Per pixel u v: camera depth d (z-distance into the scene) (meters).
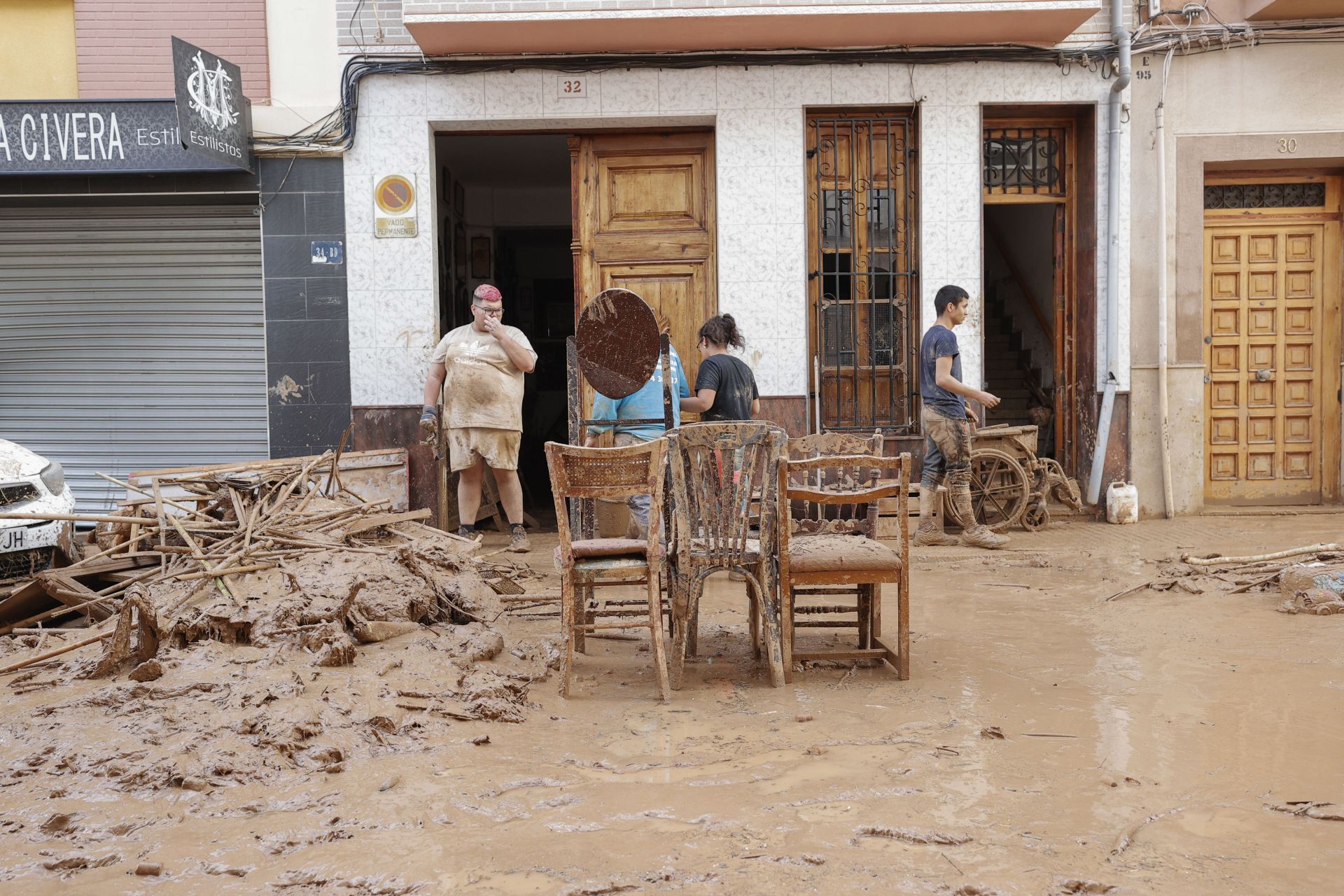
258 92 8.69
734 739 3.41
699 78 8.65
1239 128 8.81
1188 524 8.52
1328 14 8.61
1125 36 8.43
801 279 8.73
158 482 5.87
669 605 4.41
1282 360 9.34
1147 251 8.84
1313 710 3.57
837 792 2.89
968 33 8.38
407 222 8.66
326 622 4.20
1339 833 2.56
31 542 5.52
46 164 8.35
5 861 2.51
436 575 5.05
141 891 2.34
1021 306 12.01
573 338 5.71
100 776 3.05
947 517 8.40
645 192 9.06
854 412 8.98
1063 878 2.32
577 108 8.62
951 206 8.72
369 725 3.44
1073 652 4.50
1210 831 2.58
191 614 4.32
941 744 3.31
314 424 8.77
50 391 9.25
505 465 7.66
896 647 4.66
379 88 8.61
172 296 9.09
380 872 2.41
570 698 3.97
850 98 8.66
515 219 13.12
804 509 5.87
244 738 3.27
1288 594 5.42
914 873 2.36
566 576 4.02
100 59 8.80
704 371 6.47
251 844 2.59
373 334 8.71
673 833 2.63
